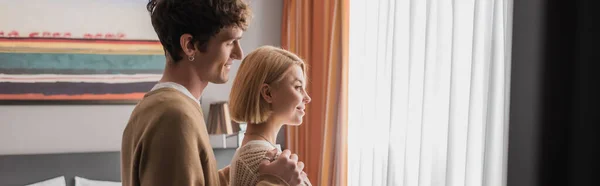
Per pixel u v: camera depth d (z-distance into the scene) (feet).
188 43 4.00
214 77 4.14
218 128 12.63
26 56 12.61
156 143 3.71
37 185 11.74
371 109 9.69
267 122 4.52
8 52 12.51
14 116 12.70
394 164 8.59
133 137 3.98
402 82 8.61
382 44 9.25
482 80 6.77
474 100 6.75
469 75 7.15
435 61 7.63
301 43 11.94
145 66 13.17
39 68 12.68
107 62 12.99
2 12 12.46
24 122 12.76
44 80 12.71
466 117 7.15
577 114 4.13
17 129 12.73
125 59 13.07
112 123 13.17
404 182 8.23
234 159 4.50
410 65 8.20
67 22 12.78
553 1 4.17
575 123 4.14
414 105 8.23
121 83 13.07
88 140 13.07
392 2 8.90
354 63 10.31
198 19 3.94
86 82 12.91
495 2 6.39
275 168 4.15
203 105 13.58
